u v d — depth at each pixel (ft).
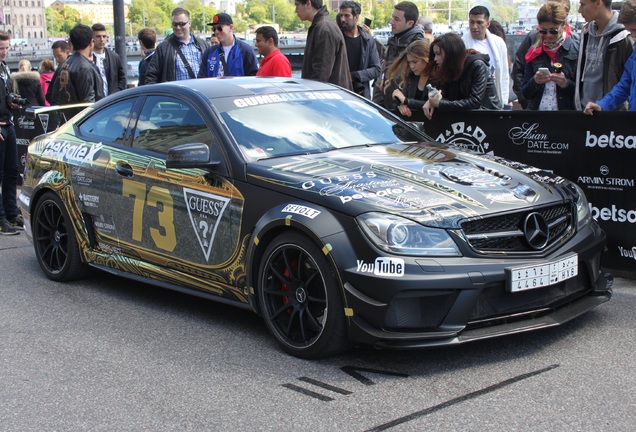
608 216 19.17
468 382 13.01
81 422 12.12
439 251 13.12
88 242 19.36
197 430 11.67
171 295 18.99
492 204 13.85
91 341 15.83
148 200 17.33
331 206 13.76
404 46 26.35
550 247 14.25
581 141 19.38
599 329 15.39
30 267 22.16
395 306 13.07
